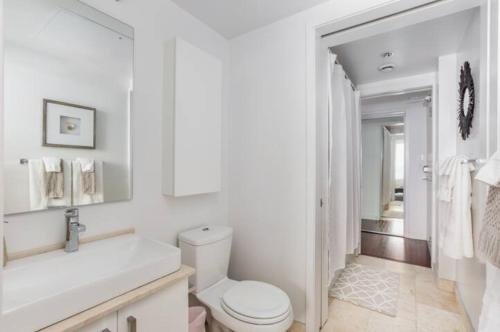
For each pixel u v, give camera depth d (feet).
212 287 5.36
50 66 3.67
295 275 5.83
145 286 3.18
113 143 4.41
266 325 4.11
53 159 3.70
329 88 6.34
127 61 4.60
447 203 6.10
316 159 5.64
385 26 5.24
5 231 3.26
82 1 4.00
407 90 9.82
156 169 5.10
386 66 8.65
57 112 3.74
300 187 5.78
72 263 3.50
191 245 5.16
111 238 4.26
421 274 8.91
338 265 7.53
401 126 16.89
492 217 2.86
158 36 5.14
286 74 6.00
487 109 4.08
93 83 4.14
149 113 4.97
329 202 6.52
